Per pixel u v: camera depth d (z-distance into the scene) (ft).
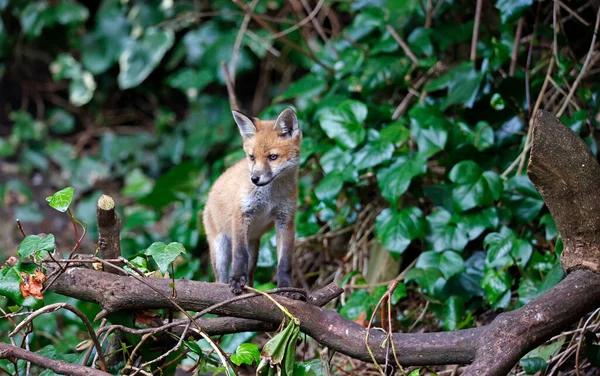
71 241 50.55
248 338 30.58
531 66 39.09
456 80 36.11
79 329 37.96
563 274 28.50
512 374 27.73
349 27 42.65
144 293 23.25
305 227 37.73
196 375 23.80
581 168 22.29
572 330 27.58
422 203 37.22
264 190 28.09
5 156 58.18
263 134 28.94
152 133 59.67
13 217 51.44
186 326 23.29
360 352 23.41
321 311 24.06
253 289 23.32
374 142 35.35
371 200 39.06
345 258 37.11
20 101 62.23
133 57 57.11
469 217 32.76
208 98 56.70
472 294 31.96
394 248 32.83
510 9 34.04
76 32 61.41
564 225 23.57
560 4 34.42
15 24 62.18
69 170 57.52
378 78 38.37
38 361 21.66
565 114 35.40
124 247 43.52
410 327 32.65
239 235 27.89
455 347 22.75
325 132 37.63
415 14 40.68
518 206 32.81
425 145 34.40
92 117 62.23
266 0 52.90
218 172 41.83
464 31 38.96
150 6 58.90
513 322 22.35
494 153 35.99
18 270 22.50
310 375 22.88
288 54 54.19
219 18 56.34
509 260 30.78
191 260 39.96
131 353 24.63
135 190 52.65
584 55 37.47
